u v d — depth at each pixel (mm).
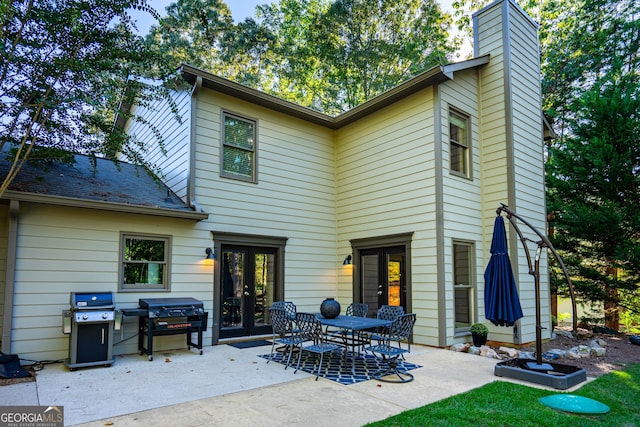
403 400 3982
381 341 5777
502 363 5078
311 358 5922
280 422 3383
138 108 9828
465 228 7418
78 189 6363
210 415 3547
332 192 9406
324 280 8992
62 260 5816
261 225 8078
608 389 4371
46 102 5258
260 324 7984
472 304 7402
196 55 15617
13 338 5340
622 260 8555
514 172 7457
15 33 5129
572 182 9602
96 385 4508
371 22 14688
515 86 7863
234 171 7883
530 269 5199
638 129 8812
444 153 7219
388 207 8055
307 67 16406
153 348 6473
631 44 11453
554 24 13547
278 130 8602
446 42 15805
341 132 9461
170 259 6812
